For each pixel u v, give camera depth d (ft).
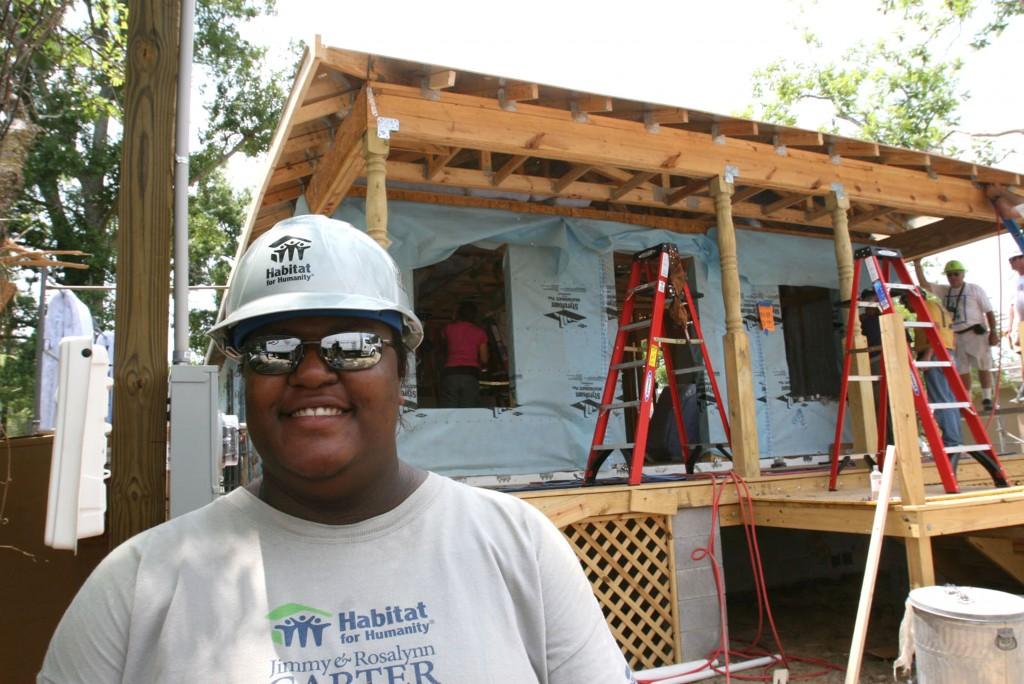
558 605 4.29
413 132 16.43
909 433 14.90
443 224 22.36
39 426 17.87
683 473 22.90
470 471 21.54
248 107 69.97
